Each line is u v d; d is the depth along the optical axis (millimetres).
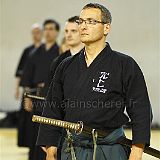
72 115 6910
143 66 25141
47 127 7262
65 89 7074
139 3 25094
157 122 24656
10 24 26641
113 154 6852
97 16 6832
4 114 25031
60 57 10031
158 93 24844
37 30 19281
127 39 25203
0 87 26672
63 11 25812
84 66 7027
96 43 6965
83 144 6879
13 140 20984
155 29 25047
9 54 26734
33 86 14805
